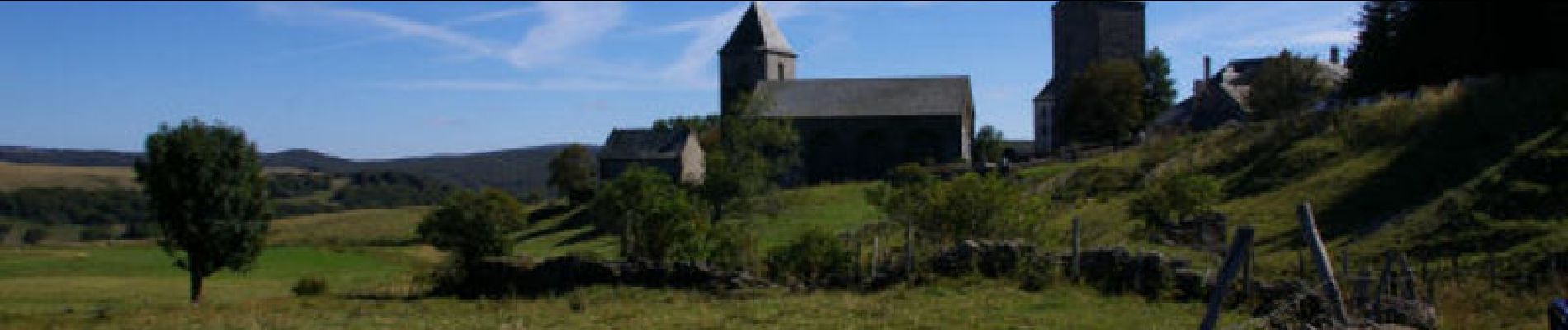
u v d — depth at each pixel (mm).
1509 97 45844
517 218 75188
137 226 142375
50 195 163250
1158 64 119500
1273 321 21047
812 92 120500
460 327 25375
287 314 29922
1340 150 48281
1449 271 29469
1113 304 25469
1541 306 24016
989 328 22453
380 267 66625
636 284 34094
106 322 30016
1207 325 15383
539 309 29500
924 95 117125
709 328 23359
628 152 113562
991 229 38000
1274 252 36438
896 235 49750
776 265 36625
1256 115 78062
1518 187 35281
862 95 118812
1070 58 129125
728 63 132750
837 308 26000
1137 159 63156
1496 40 61062
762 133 106125
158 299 47344
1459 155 41844
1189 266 27469
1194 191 39906
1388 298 22234
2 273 62688
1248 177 50125
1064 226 47688
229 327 26875
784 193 88250
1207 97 99875
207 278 58812
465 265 40375
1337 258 33812
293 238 107500
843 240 48812
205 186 45531
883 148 116312
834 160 117250
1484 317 23656
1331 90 84375
